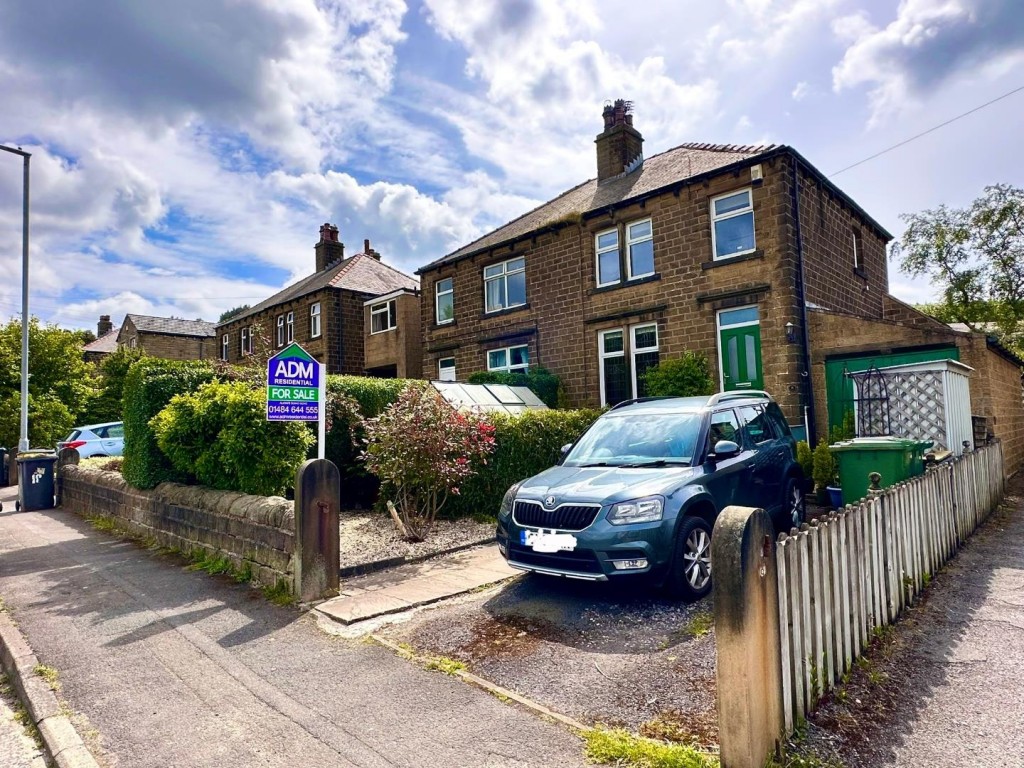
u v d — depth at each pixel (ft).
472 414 28.76
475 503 30.71
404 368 73.67
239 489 24.85
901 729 10.53
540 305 56.34
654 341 48.44
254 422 23.95
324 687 13.04
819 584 11.64
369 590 19.56
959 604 16.63
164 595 19.83
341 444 33.04
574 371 53.36
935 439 29.84
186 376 30.30
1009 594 17.21
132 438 30.32
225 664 14.37
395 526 28.17
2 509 40.65
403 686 12.94
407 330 74.49
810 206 43.52
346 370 84.84
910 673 12.66
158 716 12.02
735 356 43.27
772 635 9.64
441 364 67.77
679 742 10.27
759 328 41.91
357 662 14.28
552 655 14.12
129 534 30.14
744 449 22.49
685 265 45.78
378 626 16.60
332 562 19.12
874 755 9.77
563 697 12.11
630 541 16.48
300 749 10.69
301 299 89.66
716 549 9.22
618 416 23.57
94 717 12.05
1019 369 47.37
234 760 10.43
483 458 29.35
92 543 28.37
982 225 70.18
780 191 40.68
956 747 9.96
